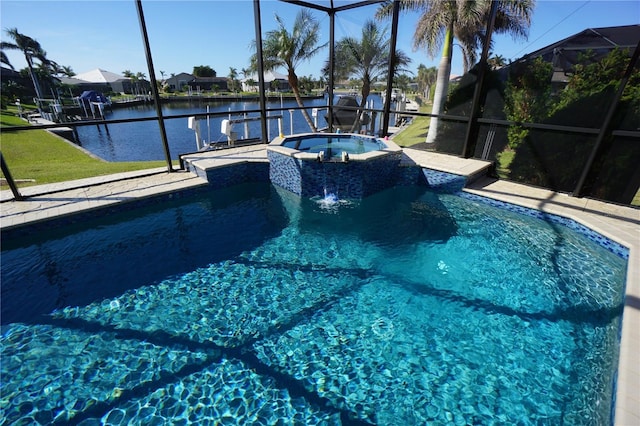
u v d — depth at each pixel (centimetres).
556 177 595
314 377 274
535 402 254
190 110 4194
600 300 360
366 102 1321
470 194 617
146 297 364
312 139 803
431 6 832
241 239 493
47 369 272
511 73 620
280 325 330
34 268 410
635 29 493
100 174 680
